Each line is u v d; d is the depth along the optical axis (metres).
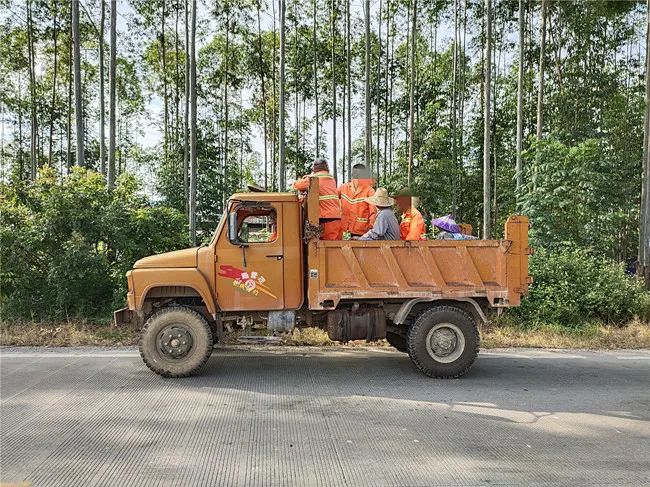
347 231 7.77
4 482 3.80
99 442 4.59
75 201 10.86
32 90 26.91
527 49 24.97
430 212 23.92
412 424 5.14
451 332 6.96
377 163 29.06
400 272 6.98
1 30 26.09
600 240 15.47
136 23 24.94
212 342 6.85
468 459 4.29
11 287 10.42
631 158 18.98
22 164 31.83
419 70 29.14
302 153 30.70
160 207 12.08
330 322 7.14
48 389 6.21
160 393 6.11
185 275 6.88
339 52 27.67
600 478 3.94
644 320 10.85
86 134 32.16
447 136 26.39
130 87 29.45
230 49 27.39
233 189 26.98
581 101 21.14
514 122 27.27
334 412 5.49
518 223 7.12
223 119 29.72
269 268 6.99
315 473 4.00
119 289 10.44
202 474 3.97
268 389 6.33
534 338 9.48
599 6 20.56
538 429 5.04
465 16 25.19
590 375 7.19
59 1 23.88
